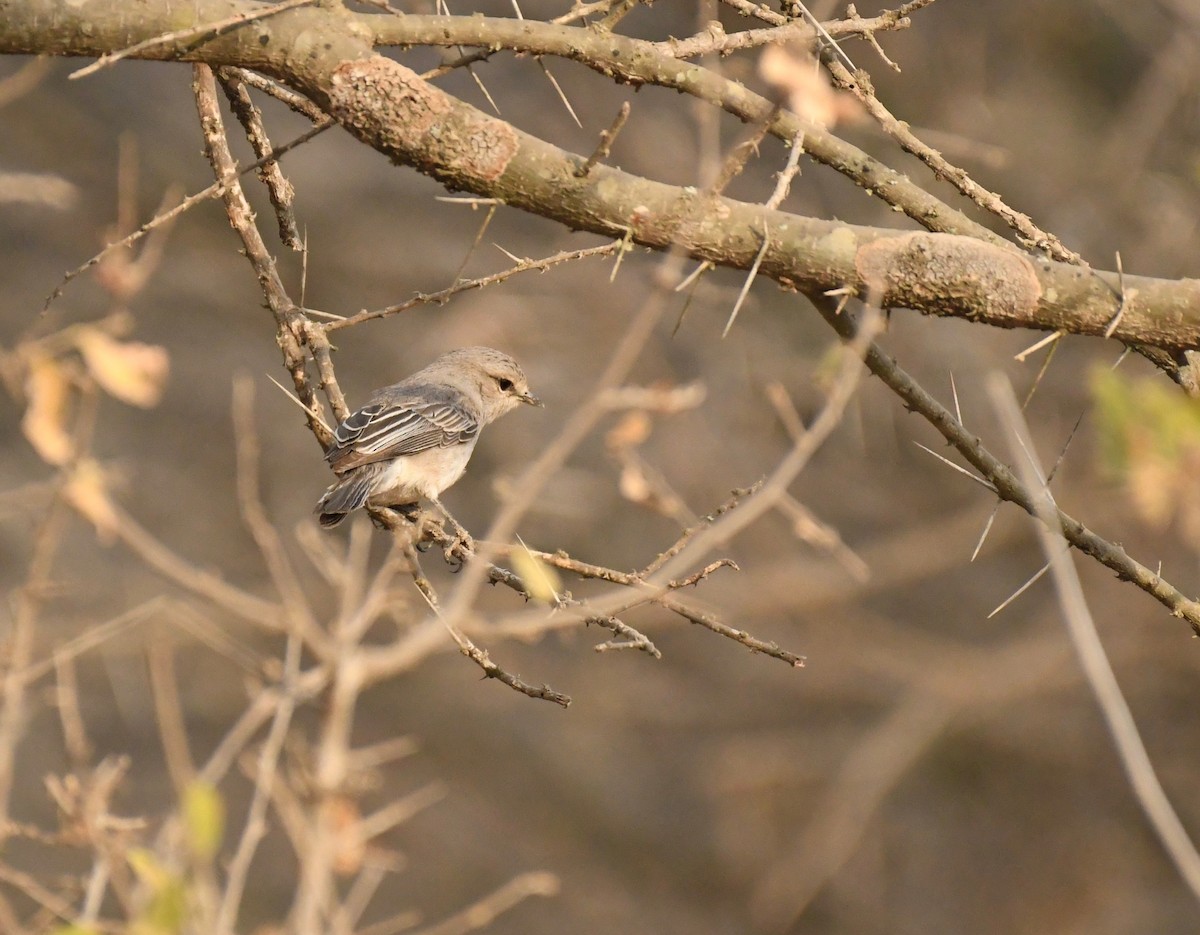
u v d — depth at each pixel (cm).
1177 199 1540
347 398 1716
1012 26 1669
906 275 565
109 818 562
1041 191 1570
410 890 1762
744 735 1828
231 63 541
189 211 1831
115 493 1644
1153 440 391
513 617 579
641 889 1803
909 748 1738
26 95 1844
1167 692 1733
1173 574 1622
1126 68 1669
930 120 1602
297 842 450
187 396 1809
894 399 1648
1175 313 568
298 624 468
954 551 1700
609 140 544
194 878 480
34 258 1819
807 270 566
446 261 1784
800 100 496
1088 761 1784
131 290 611
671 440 1659
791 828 1814
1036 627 1767
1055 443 1575
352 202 1836
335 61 541
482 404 966
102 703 1666
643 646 577
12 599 643
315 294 1797
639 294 1709
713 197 562
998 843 1806
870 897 1792
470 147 549
